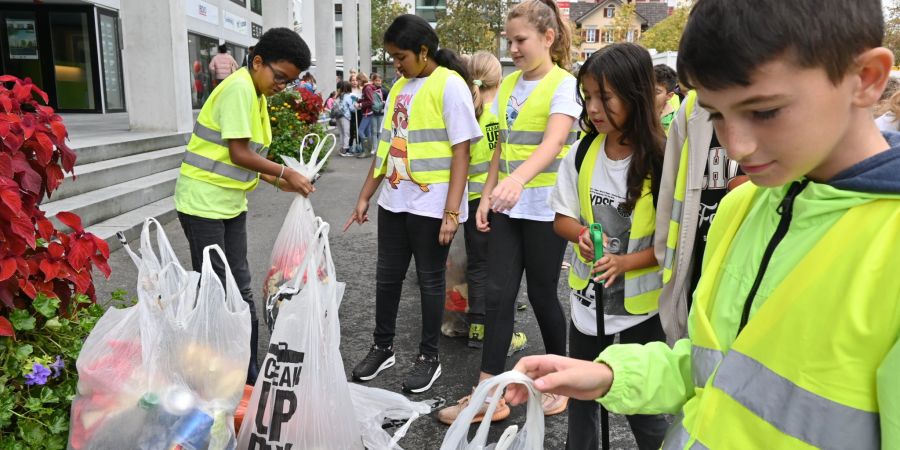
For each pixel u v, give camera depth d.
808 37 0.74
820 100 0.78
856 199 0.83
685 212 2.05
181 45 10.30
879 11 0.77
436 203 3.30
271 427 2.18
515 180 2.53
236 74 3.20
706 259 1.17
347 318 4.58
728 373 0.95
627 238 2.28
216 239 3.25
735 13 0.77
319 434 2.19
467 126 3.20
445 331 4.28
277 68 3.24
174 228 6.71
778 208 0.97
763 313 0.91
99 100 16.52
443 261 3.47
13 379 2.09
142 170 7.80
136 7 9.73
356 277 5.57
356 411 2.54
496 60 4.52
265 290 3.40
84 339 2.35
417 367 3.53
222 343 2.20
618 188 2.28
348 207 8.87
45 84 16.22
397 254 3.50
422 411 2.68
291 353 2.20
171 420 2.00
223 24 23.23
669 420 2.26
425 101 3.24
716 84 0.81
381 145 3.52
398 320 4.59
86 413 2.01
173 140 9.53
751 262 1.00
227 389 2.17
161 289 2.14
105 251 2.46
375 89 15.71
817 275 0.85
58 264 2.26
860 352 0.80
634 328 2.31
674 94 5.41
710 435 0.96
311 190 3.44
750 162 0.83
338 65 51.88
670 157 2.12
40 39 15.99
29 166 2.21
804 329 0.85
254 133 3.26
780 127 0.79
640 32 62.97
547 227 2.90
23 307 2.22
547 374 1.25
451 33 34.84
